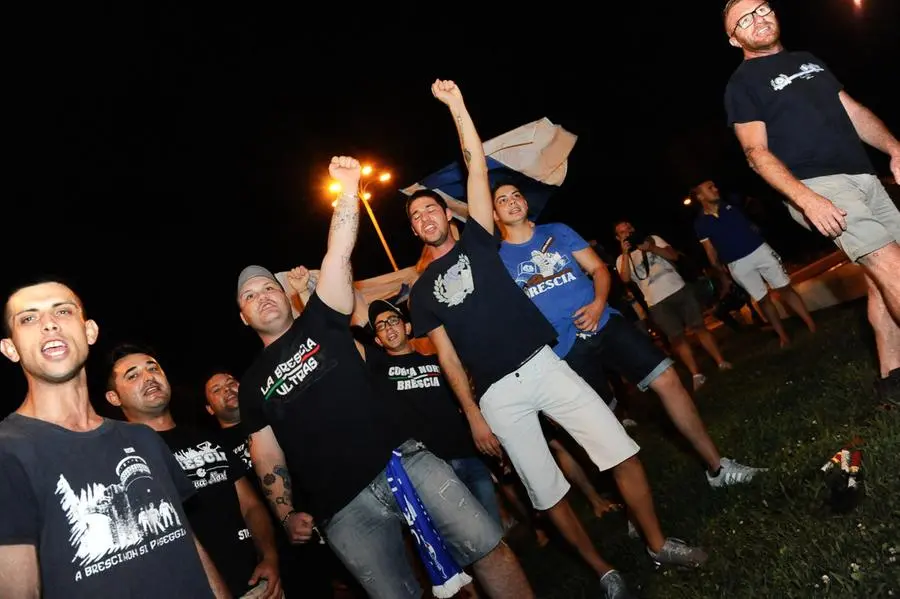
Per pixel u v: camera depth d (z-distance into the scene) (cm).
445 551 368
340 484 376
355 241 395
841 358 568
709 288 1398
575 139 580
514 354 425
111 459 274
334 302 387
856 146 407
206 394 559
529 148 571
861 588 286
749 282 855
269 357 393
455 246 452
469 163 450
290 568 499
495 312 429
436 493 370
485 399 435
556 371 427
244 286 409
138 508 271
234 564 419
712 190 872
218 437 456
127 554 262
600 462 415
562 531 427
